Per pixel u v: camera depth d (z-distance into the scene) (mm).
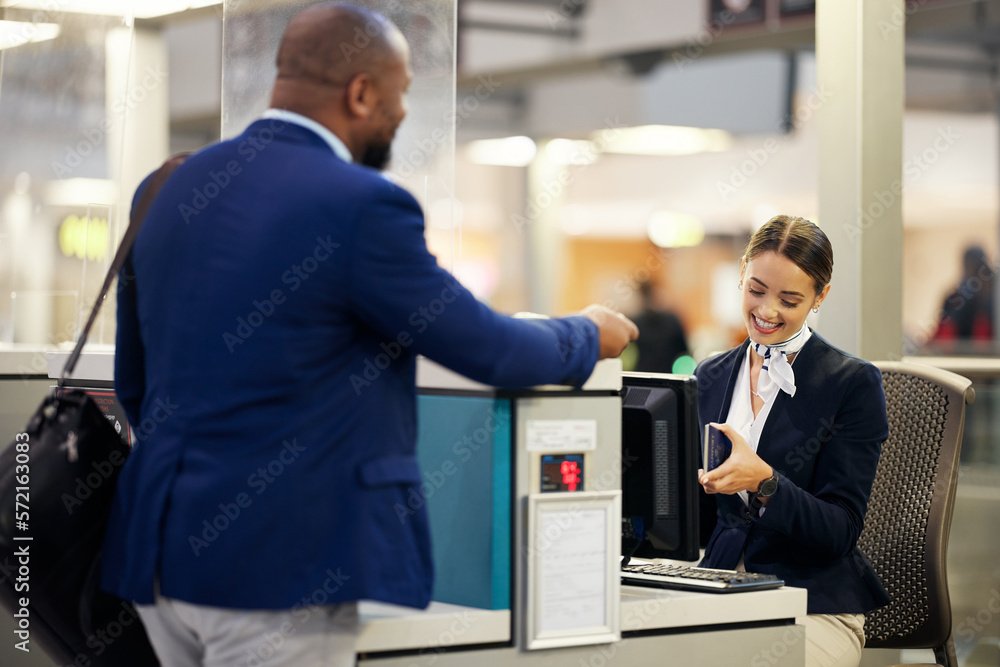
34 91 3605
